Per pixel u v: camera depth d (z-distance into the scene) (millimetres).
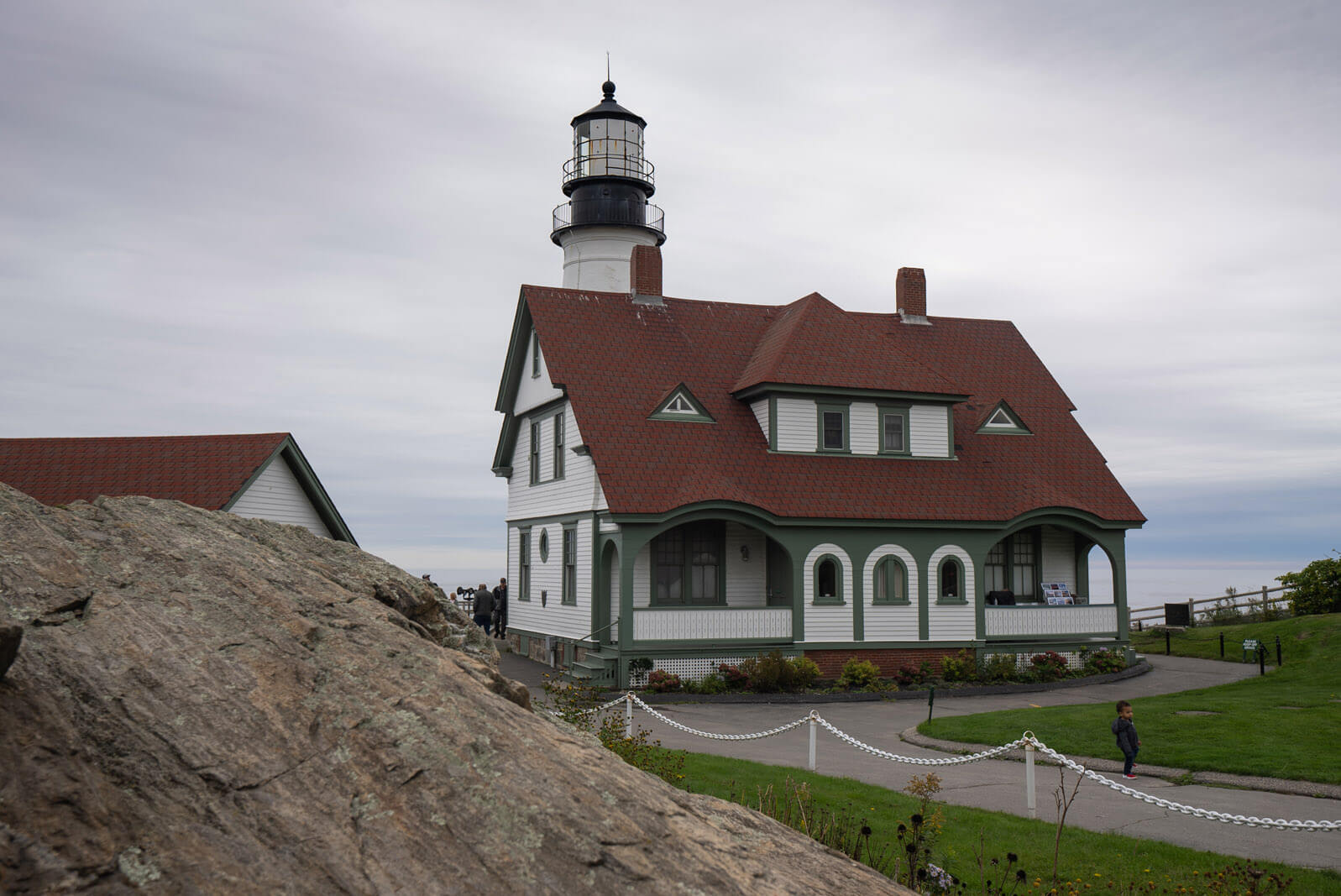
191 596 6141
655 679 24234
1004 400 31797
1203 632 35938
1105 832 11195
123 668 5254
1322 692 21594
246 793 4754
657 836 5316
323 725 5293
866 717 21344
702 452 26875
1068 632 28750
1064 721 18922
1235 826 11602
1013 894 8562
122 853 4316
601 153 37781
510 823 4961
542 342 28531
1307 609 35438
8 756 4512
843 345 29328
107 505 7258
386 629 6477
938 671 27078
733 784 12359
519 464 33906
